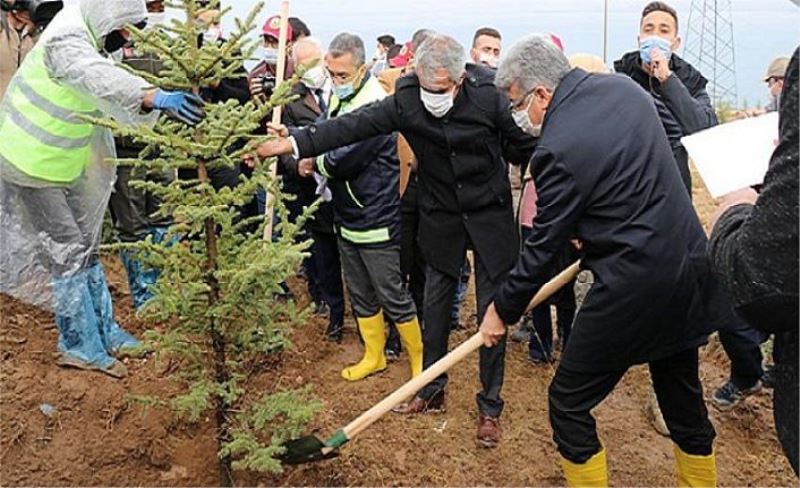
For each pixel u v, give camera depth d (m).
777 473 3.99
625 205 2.91
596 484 3.34
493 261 3.84
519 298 3.13
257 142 3.22
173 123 3.27
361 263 4.49
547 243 2.98
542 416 4.38
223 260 3.27
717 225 2.27
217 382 3.36
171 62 3.10
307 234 5.39
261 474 3.64
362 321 4.62
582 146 2.89
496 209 3.83
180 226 3.19
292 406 3.39
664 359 3.34
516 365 5.00
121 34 3.90
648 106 3.04
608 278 2.96
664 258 2.92
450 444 4.05
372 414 3.42
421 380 3.40
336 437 3.41
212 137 3.03
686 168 4.29
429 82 3.50
